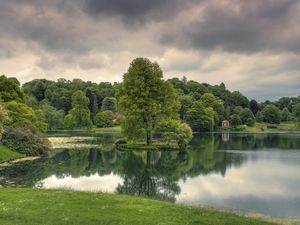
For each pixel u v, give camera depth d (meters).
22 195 26.20
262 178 43.03
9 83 78.38
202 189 37.03
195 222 21.09
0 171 45.59
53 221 20.08
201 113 155.62
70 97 181.62
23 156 58.66
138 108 76.44
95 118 168.50
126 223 20.20
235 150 74.88
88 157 61.16
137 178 43.34
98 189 36.56
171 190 36.41
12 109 69.50
